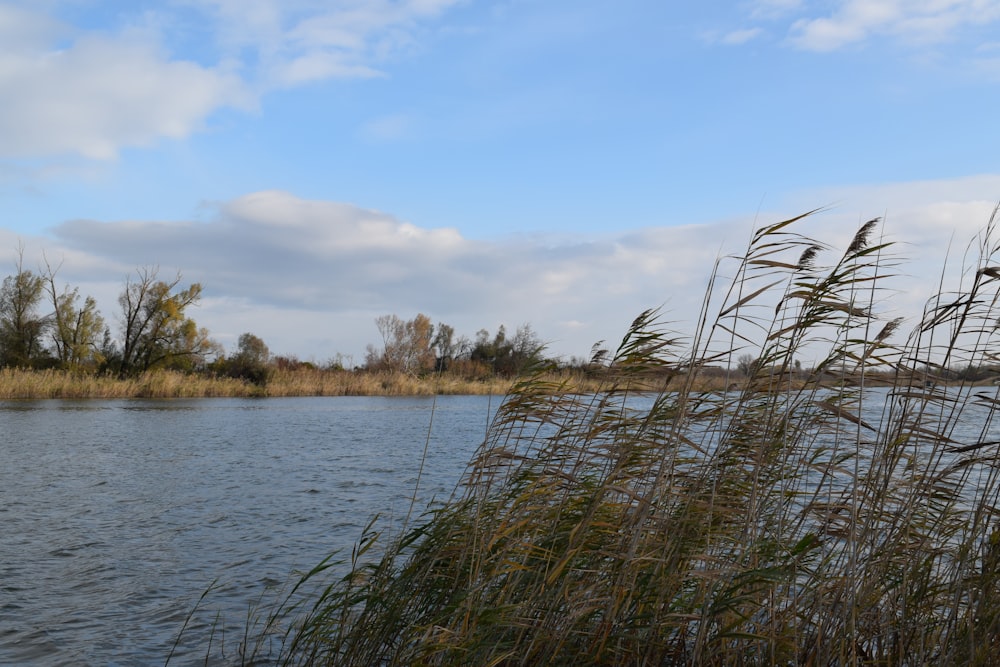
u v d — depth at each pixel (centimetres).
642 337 714
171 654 819
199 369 6906
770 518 673
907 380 626
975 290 582
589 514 642
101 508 1678
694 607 603
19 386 5494
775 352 645
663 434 695
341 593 753
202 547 1312
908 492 652
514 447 771
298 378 6725
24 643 860
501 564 650
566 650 623
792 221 602
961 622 563
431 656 621
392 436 3212
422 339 6938
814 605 607
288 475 2131
